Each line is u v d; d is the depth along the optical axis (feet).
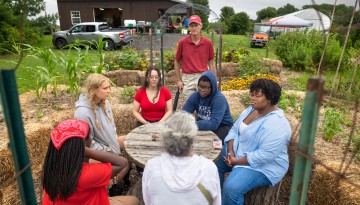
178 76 14.82
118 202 7.18
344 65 24.71
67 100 15.52
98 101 9.02
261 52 49.14
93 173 5.57
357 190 7.69
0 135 10.57
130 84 24.52
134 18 68.18
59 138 5.40
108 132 9.14
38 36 48.93
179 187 4.79
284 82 25.62
